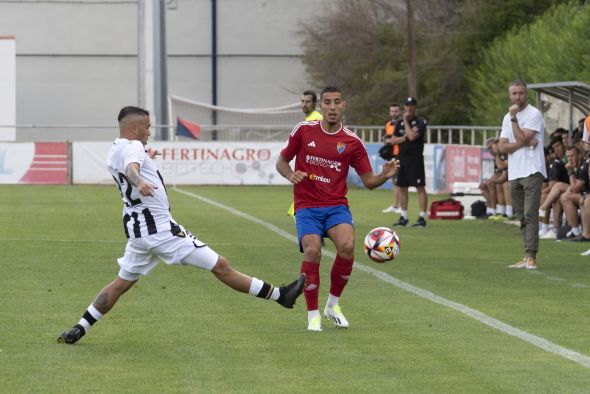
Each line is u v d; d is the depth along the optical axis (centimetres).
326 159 2158
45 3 12469
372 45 11512
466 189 5531
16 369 1770
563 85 4353
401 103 11025
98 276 2950
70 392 1617
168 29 12512
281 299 2041
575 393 1633
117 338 2052
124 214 1977
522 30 8806
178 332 2120
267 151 7962
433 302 2528
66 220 4775
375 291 2702
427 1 11319
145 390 1633
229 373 1758
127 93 12594
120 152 1919
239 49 12594
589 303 2530
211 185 7950
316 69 11812
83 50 12538
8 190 7069
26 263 3222
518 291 2727
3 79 8938
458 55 10562
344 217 2169
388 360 1867
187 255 1972
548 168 4509
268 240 4000
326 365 1822
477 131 8325
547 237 4272
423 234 4434
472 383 1697
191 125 8281
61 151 7838
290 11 12569
